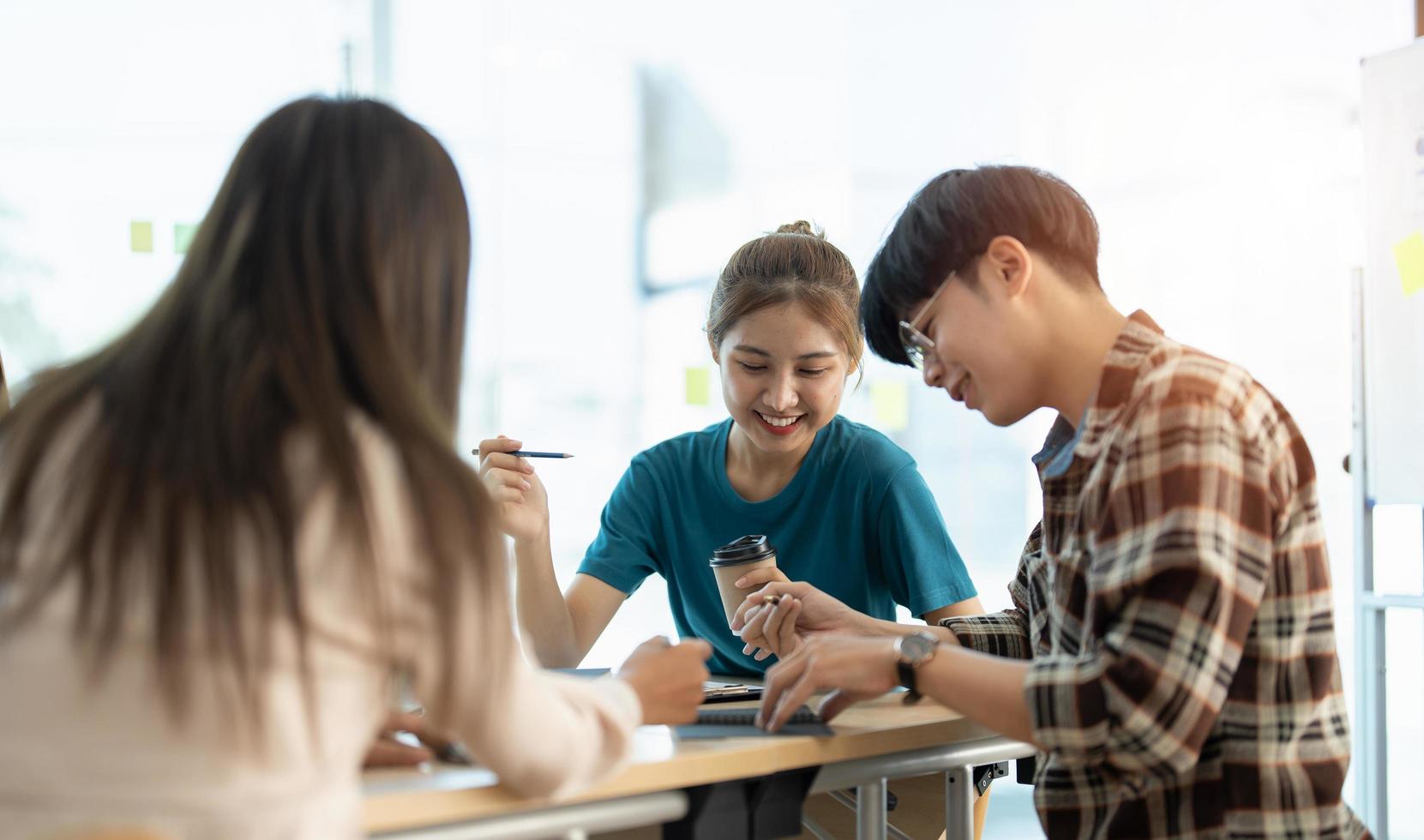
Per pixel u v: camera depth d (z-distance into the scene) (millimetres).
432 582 775
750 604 1526
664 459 1986
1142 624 991
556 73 4883
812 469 1876
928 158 5156
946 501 5160
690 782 1073
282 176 830
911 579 1797
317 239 812
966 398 1226
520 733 871
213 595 700
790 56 5215
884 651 1167
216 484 718
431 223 860
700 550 1921
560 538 4910
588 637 1921
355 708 767
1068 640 1113
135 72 3707
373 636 764
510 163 4848
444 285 875
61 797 690
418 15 4328
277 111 872
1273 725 1037
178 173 3719
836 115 5273
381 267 821
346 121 862
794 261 1774
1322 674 1054
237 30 3820
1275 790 1028
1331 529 4109
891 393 2211
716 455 1946
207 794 702
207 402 747
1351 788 3154
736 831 1140
